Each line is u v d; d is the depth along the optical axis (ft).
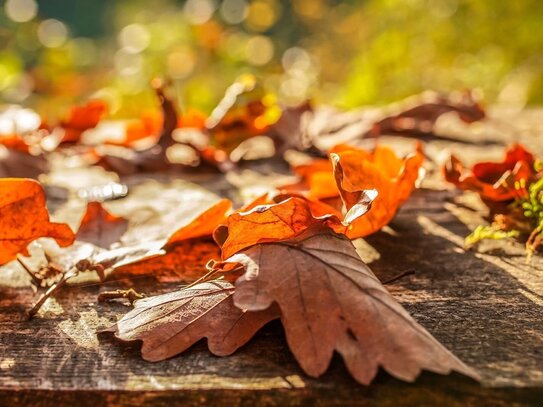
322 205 1.07
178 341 0.90
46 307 1.03
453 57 5.07
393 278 1.06
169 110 1.81
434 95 2.38
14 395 0.86
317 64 6.01
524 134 2.11
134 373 0.87
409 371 0.80
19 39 4.78
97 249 1.18
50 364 0.89
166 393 0.84
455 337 0.92
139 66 4.52
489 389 0.82
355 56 5.92
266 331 0.93
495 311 0.97
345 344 0.84
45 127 2.12
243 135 1.83
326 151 1.94
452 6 5.01
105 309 1.02
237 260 0.92
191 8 5.42
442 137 2.12
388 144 2.03
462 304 1.00
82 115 2.05
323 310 0.86
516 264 1.12
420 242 1.21
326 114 2.43
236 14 5.99
